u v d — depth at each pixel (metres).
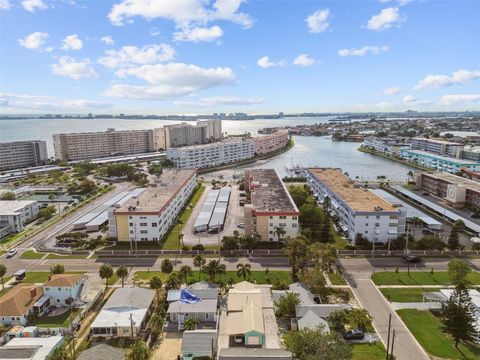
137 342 63.72
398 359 65.19
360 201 132.50
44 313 80.94
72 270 103.00
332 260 92.06
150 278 97.19
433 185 186.50
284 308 78.50
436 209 155.12
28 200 166.50
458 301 75.19
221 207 161.00
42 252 116.69
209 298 81.44
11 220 137.12
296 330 70.75
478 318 72.69
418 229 135.25
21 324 75.69
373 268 102.56
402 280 95.19
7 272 102.44
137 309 77.44
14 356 61.47
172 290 85.62
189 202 177.12
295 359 61.53
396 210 119.88
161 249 117.38
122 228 123.81
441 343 69.75
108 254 113.75
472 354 66.69
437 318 78.31
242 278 95.94
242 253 112.88
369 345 69.25
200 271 98.44
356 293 88.56
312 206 140.50
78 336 72.62
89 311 81.81
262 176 185.00
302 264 92.88
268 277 96.69
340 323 73.56
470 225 134.38
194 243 123.00
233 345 69.38
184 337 68.19
